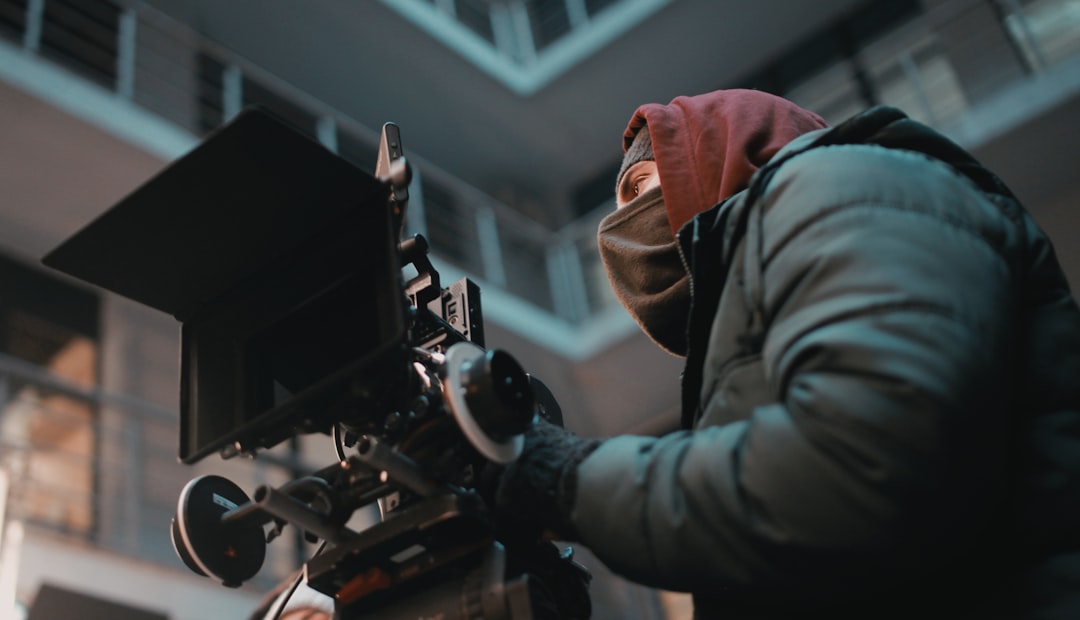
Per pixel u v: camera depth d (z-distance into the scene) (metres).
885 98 7.20
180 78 6.64
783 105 0.92
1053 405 0.64
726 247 0.75
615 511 0.66
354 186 0.78
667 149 0.91
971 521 0.57
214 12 7.00
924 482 0.55
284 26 7.19
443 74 7.74
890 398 0.56
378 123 7.95
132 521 4.99
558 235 8.02
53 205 5.65
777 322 0.65
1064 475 0.62
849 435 0.57
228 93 6.78
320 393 0.75
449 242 7.76
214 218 0.79
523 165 8.52
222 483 0.88
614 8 7.97
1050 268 0.69
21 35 5.76
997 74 6.66
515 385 0.74
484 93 7.93
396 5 7.32
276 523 0.83
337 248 0.80
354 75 7.61
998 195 0.72
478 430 0.71
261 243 0.82
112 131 5.37
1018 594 0.60
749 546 0.60
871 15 7.49
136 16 6.19
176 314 0.89
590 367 7.16
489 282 7.18
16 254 5.70
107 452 5.18
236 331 0.87
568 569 0.83
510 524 0.76
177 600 4.43
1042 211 6.28
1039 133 5.98
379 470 0.73
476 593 0.73
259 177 0.76
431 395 0.78
